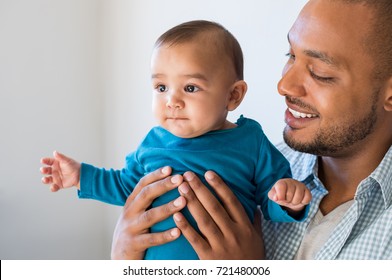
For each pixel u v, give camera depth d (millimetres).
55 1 2389
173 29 1143
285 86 1060
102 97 2555
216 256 1078
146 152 1187
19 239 2375
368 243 1041
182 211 1108
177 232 1079
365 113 1043
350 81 1022
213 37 1126
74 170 1229
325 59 1019
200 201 1085
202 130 1117
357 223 1079
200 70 1088
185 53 1092
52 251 2473
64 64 2438
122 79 2430
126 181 1234
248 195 1158
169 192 1132
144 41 2293
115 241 1175
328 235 1106
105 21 2492
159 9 2209
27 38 2320
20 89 2318
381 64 1022
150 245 1104
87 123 2531
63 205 2496
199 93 1092
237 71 1167
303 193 1002
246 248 1100
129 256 1132
